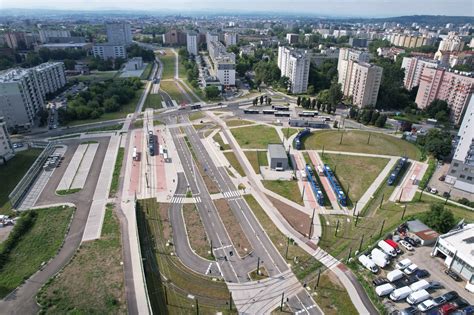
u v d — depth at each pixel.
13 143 165.75
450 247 87.88
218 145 170.38
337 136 187.12
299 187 133.00
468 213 115.62
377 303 78.81
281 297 81.25
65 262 89.81
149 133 181.25
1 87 177.50
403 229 103.75
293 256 95.19
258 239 102.38
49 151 159.50
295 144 172.38
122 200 120.81
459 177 132.75
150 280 85.56
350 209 118.62
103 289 81.00
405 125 198.50
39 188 127.38
